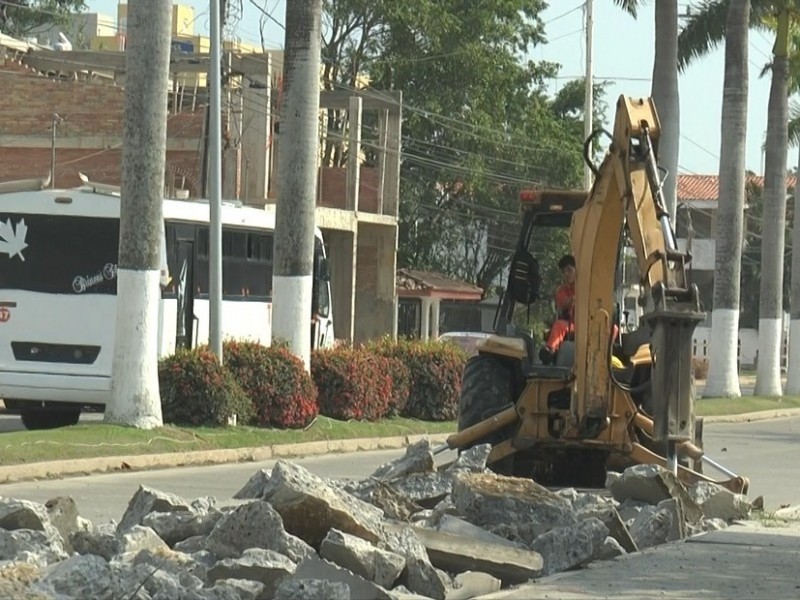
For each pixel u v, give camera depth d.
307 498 13.61
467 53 77.75
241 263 38.53
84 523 15.00
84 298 31.75
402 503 16.88
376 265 62.59
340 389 35.56
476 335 72.38
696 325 17.36
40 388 31.64
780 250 63.03
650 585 13.48
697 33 59.88
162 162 28.30
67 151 53.91
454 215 81.69
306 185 33.81
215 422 30.98
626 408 20.84
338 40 79.50
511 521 15.82
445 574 13.37
